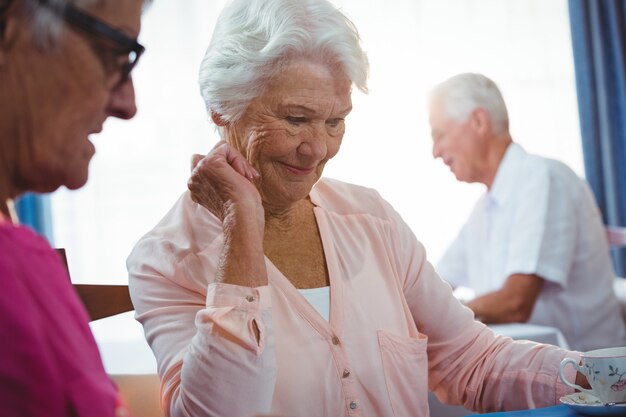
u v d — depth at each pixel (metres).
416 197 5.08
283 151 1.59
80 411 0.85
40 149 0.97
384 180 5.09
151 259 1.65
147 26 5.00
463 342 1.80
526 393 1.69
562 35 5.23
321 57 1.57
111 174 5.02
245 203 1.51
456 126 3.33
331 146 1.65
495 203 3.32
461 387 1.78
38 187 1.01
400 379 1.67
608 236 3.79
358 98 5.08
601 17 5.14
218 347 1.39
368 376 1.63
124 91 1.06
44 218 4.92
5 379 0.82
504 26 5.20
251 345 1.40
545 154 5.24
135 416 1.71
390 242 1.79
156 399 1.75
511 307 3.06
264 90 1.58
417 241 1.85
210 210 1.57
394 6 5.14
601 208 5.13
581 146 5.16
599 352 1.48
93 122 1.02
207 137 5.02
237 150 1.65
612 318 3.29
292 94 1.57
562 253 3.16
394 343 1.68
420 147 5.09
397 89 5.12
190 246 1.64
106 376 0.92
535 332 2.64
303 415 1.56
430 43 5.16
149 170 5.02
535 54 5.23
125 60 1.03
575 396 1.48
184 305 1.60
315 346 1.60
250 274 1.45
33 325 0.84
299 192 1.64
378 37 5.12
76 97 0.98
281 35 1.54
